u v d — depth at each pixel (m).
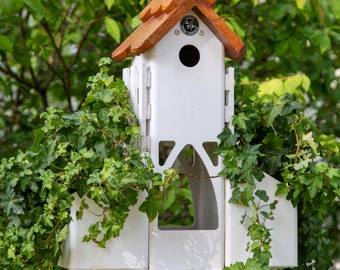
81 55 7.70
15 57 6.96
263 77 7.79
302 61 7.88
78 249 4.38
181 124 4.58
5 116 7.59
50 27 7.51
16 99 7.80
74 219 4.38
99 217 4.39
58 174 4.32
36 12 6.28
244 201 4.55
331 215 8.04
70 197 4.30
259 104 5.02
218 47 4.65
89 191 4.28
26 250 4.31
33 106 7.73
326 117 8.07
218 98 4.63
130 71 4.82
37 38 7.64
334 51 8.02
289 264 4.67
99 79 4.66
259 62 7.91
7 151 6.83
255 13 7.57
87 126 4.40
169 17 4.47
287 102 4.73
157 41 4.49
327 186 4.66
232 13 7.18
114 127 4.48
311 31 7.11
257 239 4.50
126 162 4.34
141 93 4.58
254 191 4.62
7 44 6.06
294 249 4.68
